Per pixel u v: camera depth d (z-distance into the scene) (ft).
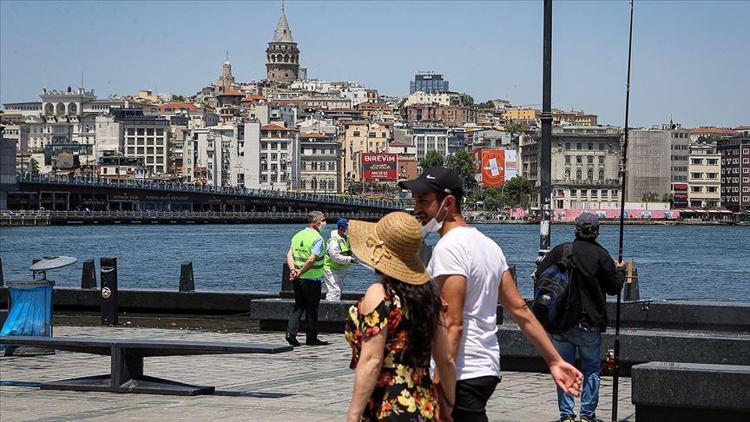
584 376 44.09
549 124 85.66
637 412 44.98
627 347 57.82
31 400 51.96
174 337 80.64
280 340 77.97
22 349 70.69
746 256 395.96
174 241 512.22
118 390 54.24
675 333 58.80
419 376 25.85
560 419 44.80
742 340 55.93
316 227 73.26
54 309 100.12
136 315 96.89
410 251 25.75
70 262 70.69
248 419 45.83
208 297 96.43
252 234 620.08
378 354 25.31
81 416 47.11
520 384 56.90
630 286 81.10
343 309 81.10
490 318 29.19
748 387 43.42
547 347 29.55
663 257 385.91
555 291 43.34
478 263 28.84
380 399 25.63
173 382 54.49
